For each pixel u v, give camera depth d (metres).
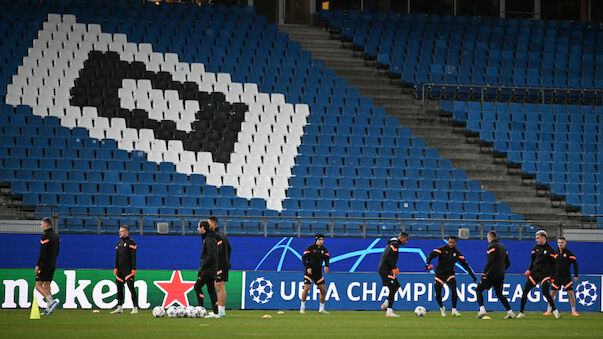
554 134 119.81
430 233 93.38
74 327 51.84
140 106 111.00
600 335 50.78
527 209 106.50
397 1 148.38
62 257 80.25
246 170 104.31
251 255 83.94
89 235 80.94
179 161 104.19
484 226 93.62
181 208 93.88
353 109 118.50
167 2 133.38
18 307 74.25
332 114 116.81
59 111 105.75
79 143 101.25
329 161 107.94
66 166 97.31
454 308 70.88
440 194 104.12
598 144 118.69
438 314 75.44
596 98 130.38
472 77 131.00
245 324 56.41
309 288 76.12
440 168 110.19
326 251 73.25
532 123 121.19
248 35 130.88
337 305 80.44
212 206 95.88
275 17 143.50
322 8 145.75
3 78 108.31
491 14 151.25
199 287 61.91
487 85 128.88
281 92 119.56
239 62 124.75
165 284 76.69
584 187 111.19
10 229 81.75
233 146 107.81
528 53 138.62
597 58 140.88
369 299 81.19
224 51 125.44
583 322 64.06
